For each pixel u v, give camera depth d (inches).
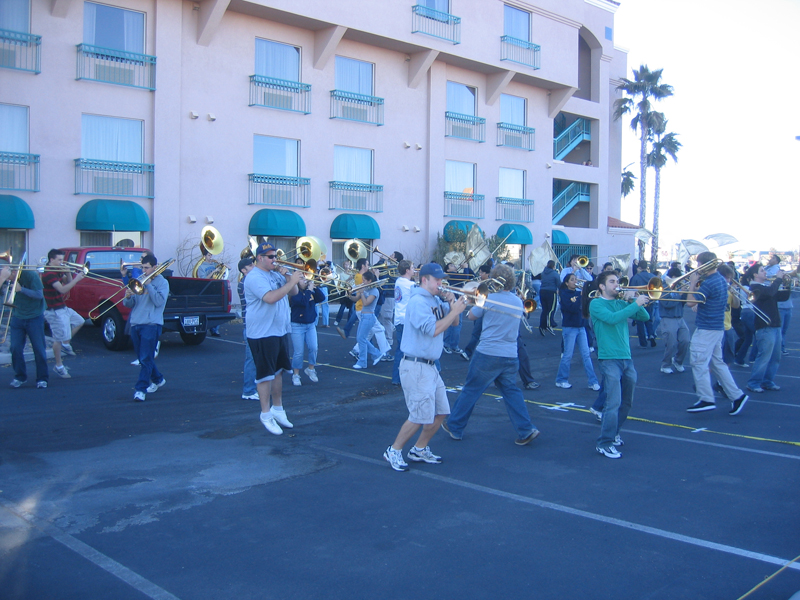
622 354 236.8
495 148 1035.3
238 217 768.9
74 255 507.2
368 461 228.7
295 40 805.2
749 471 220.5
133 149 698.2
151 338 320.2
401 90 911.7
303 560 151.6
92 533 165.5
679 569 149.0
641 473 218.2
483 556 154.8
